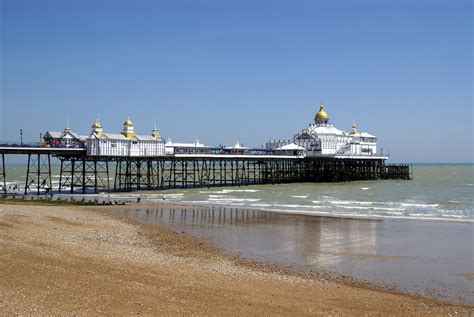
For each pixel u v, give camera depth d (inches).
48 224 1528.1
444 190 3720.5
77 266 946.1
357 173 5113.2
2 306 675.4
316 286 957.2
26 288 770.2
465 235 1617.9
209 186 3880.4
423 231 1697.8
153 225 1776.6
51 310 682.2
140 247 1301.7
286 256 1273.4
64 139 3073.3
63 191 3235.7
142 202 2603.3
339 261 1222.3
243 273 1037.2
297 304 817.5
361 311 803.4
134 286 842.2
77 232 1439.5
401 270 1133.1
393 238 1556.3
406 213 2237.9
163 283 880.3
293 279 1010.1
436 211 2325.3
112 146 3115.2
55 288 786.8
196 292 839.7
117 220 1843.0
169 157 3462.1
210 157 3690.9
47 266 920.3
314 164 4771.2
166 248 1322.6
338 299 868.6
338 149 4982.8
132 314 699.4
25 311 666.2
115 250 1195.3
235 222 1902.1
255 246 1408.7
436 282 1029.2
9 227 1368.1
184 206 2421.3
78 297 752.3
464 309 840.9
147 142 3319.4
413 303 869.8
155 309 729.6
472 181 5128.0
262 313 753.6
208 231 1675.7
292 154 4665.4
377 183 4658.0
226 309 758.5
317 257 1266.0
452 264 1200.2
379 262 1215.6
